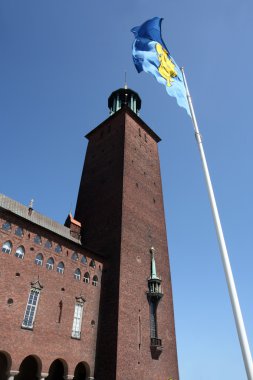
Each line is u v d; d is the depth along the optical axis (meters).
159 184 54.56
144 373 34.03
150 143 58.25
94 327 34.91
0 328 26.81
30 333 28.80
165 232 49.41
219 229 13.70
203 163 16.09
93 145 57.88
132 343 34.28
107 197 46.28
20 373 31.56
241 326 11.11
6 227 30.89
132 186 46.78
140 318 37.00
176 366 38.81
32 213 40.53
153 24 21.73
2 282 28.48
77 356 31.83
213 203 14.55
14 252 30.61
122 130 52.47
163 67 20.38
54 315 31.58
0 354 29.92
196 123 18.12
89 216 47.34
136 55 20.53
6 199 38.00
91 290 36.53
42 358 28.77
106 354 32.84
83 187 52.78
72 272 35.34
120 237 39.84
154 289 40.19
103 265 39.47
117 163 48.78
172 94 19.58
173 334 40.69
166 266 45.69
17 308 28.73
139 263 40.84
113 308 35.09
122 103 60.34
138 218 44.69
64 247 35.72
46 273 32.66
